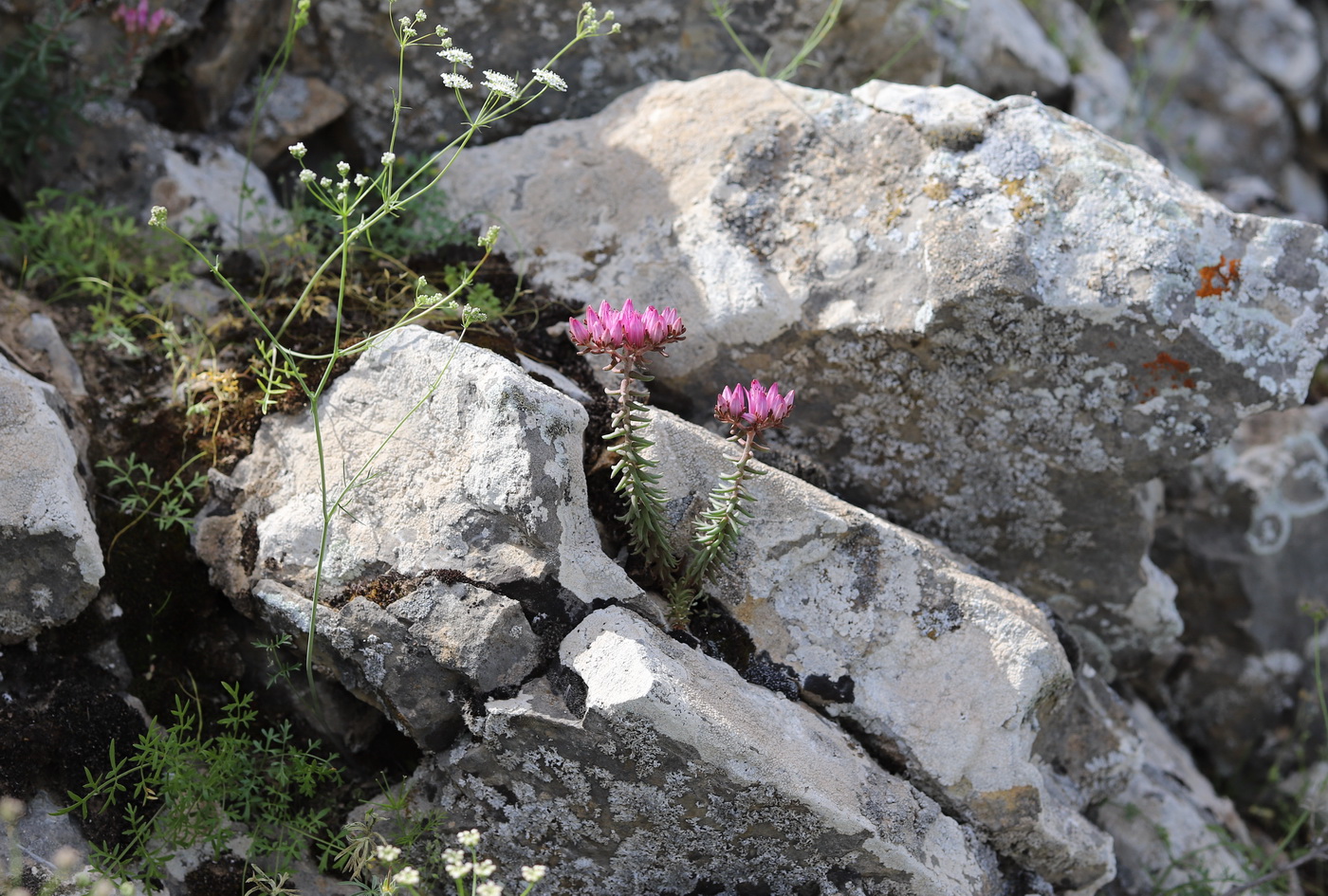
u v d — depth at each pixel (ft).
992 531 5.83
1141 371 5.58
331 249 5.93
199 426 5.63
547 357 5.75
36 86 5.92
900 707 5.48
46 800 5.32
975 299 5.55
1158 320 5.52
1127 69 8.50
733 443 5.54
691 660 5.34
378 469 5.44
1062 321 5.55
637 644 5.26
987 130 5.68
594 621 5.32
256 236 5.97
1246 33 8.62
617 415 5.33
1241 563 6.40
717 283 5.73
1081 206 5.58
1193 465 6.41
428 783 5.41
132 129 6.02
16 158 5.97
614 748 5.25
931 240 5.61
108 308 5.77
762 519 5.50
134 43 5.97
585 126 6.02
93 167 5.99
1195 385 5.57
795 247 5.73
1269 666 6.43
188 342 5.76
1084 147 5.64
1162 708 6.49
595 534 5.41
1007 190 5.62
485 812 5.37
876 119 5.77
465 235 5.93
